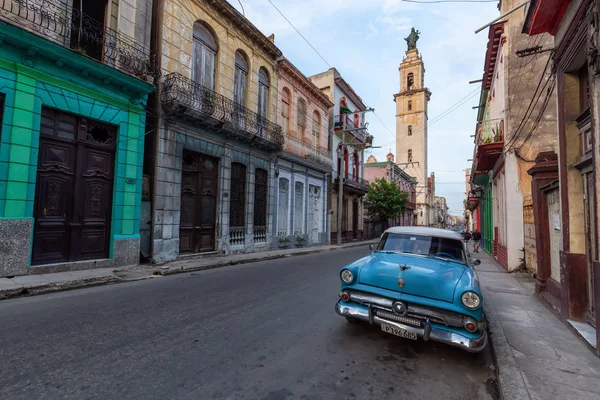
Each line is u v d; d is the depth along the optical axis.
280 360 3.54
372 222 33.00
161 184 10.44
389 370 3.48
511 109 11.46
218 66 12.91
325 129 22.56
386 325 3.95
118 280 7.58
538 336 4.55
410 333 3.78
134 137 9.61
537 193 6.97
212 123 11.84
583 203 5.11
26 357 3.34
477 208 31.75
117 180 9.14
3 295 5.71
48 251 7.73
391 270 4.21
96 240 8.76
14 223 6.94
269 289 7.07
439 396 3.02
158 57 10.57
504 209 12.12
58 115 7.99
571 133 5.26
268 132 15.55
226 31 13.30
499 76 13.34
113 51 9.09
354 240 27.67
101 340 3.86
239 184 14.22
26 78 7.23
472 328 3.55
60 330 4.15
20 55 7.14
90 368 3.15
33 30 7.39
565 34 5.00
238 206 14.12
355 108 28.08
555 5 5.21
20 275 7.01
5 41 6.86
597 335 3.90
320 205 21.41
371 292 4.12
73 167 8.29
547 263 6.74
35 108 7.39
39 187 7.57
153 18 10.84
